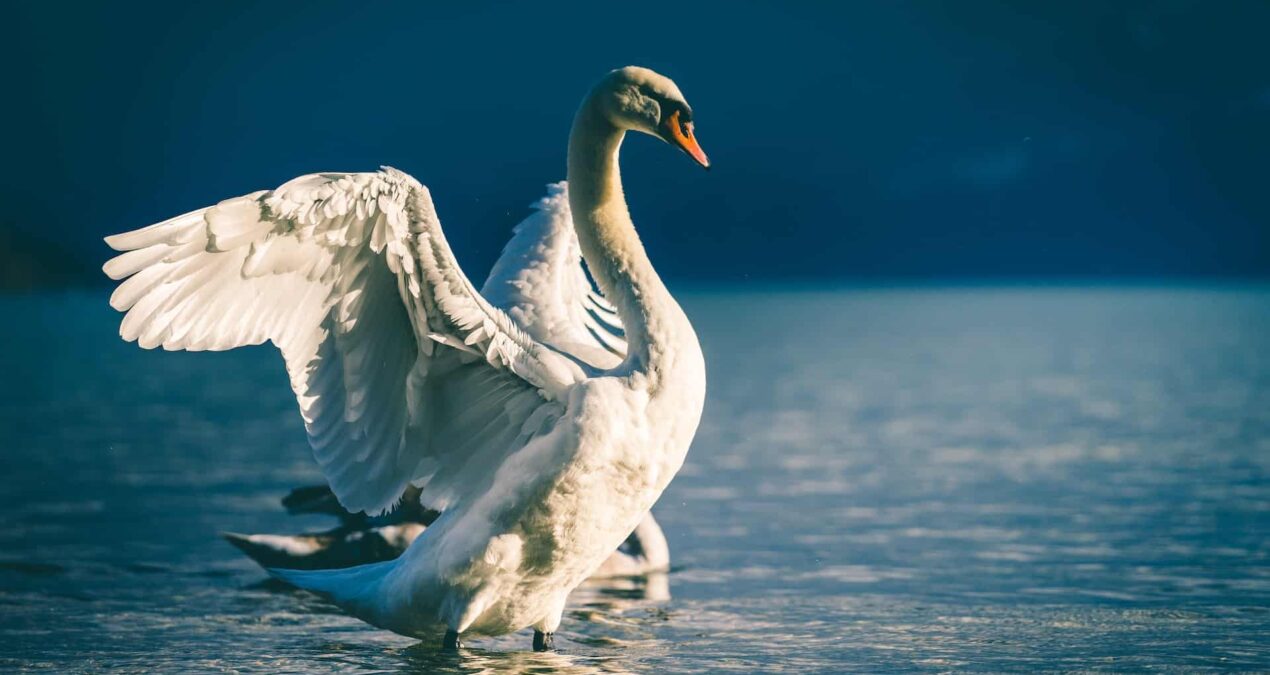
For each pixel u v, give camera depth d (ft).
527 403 26.91
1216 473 61.31
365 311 26.61
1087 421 83.82
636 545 41.47
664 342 26.89
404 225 25.02
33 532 47.32
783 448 72.79
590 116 28.58
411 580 27.22
